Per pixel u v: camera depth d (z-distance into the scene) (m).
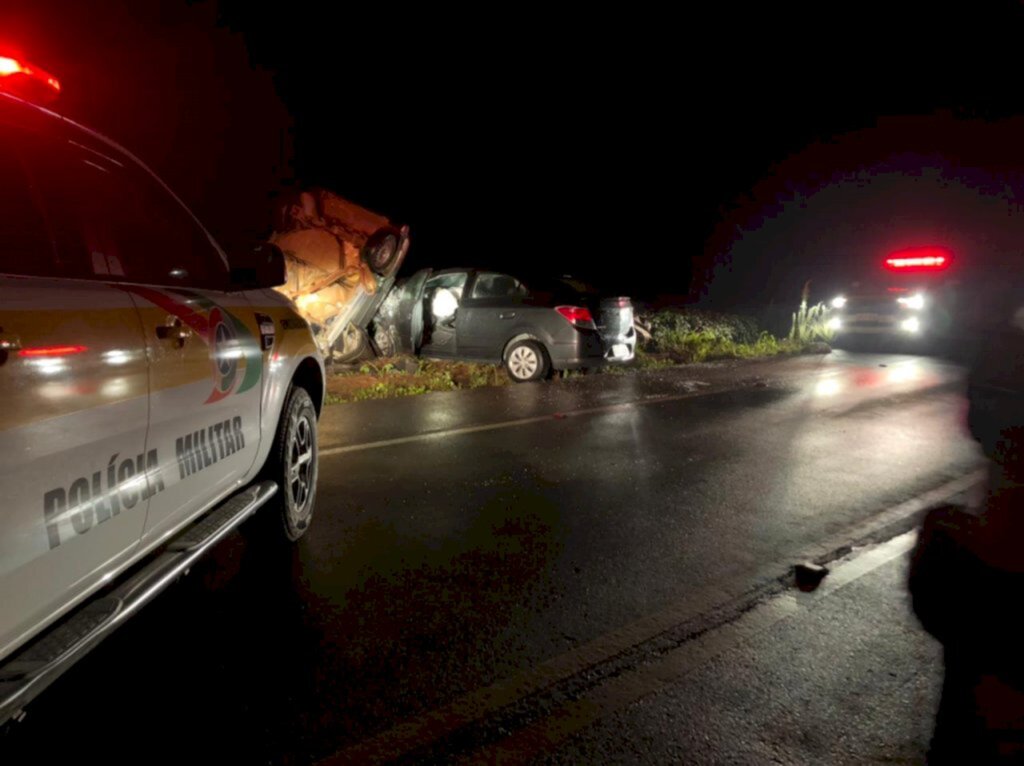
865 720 2.71
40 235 2.56
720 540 4.51
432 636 3.33
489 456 6.47
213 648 3.21
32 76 2.79
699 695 2.88
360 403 9.01
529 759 2.50
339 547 4.36
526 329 10.52
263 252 3.57
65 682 2.93
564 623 3.45
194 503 2.97
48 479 2.00
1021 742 2.57
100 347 2.26
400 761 2.49
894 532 4.64
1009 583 3.85
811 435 7.34
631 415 8.34
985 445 6.34
